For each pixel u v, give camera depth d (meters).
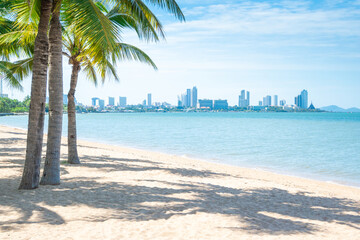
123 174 11.44
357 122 103.69
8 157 13.95
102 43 7.21
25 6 8.51
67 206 6.81
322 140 38.97
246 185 10.93
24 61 13.02
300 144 33.81
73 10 7.33
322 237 5.74
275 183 12.12
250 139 39.09
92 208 6.76
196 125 75.38
